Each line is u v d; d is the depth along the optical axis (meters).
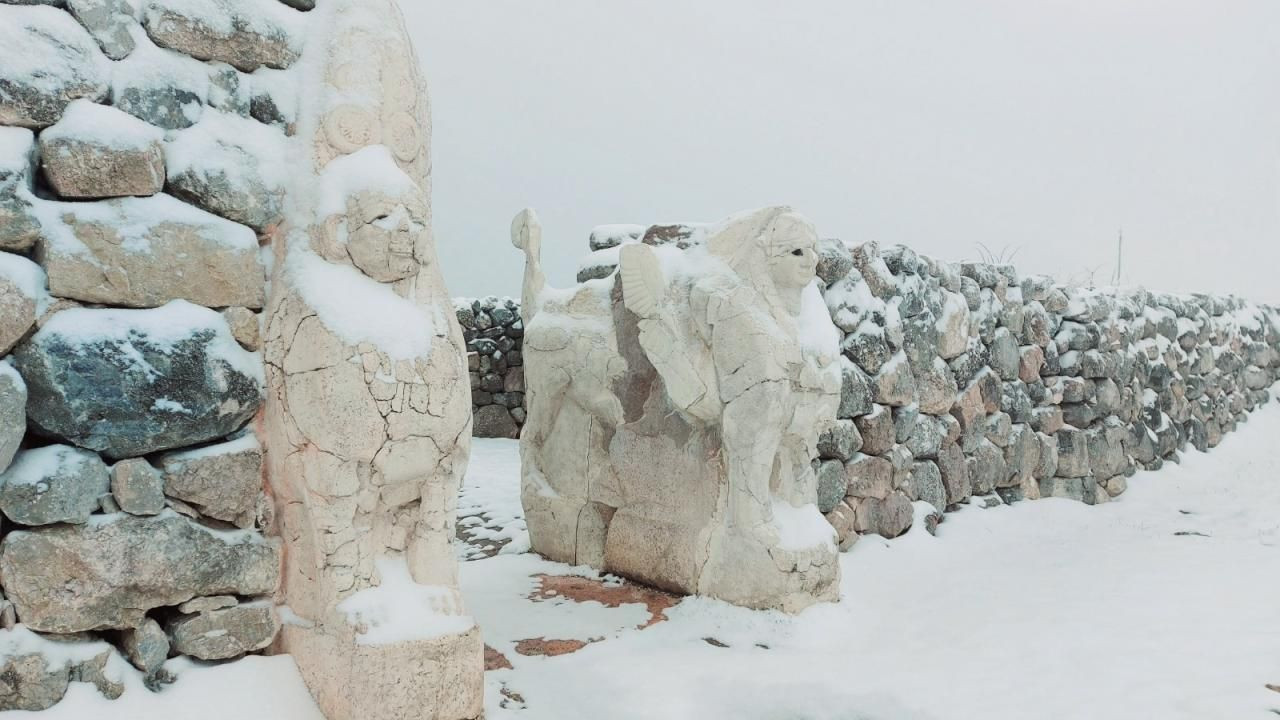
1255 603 4.53
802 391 4.30
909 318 6.36
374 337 2.75
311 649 2.75
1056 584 5.05
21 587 2.38
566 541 5.29
